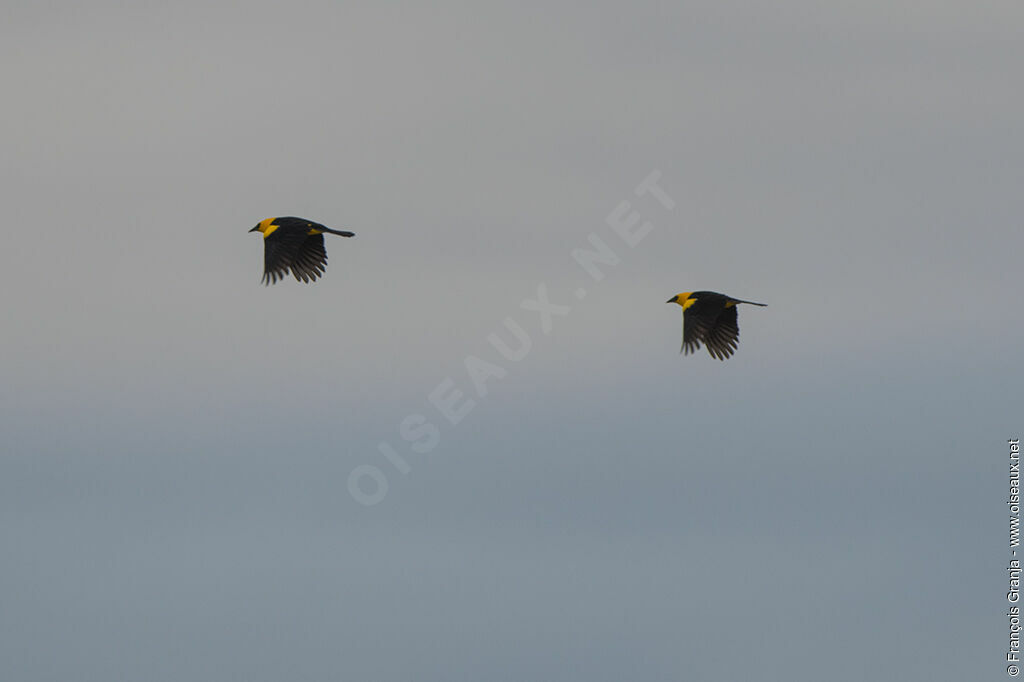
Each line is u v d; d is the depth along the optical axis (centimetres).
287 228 3105
